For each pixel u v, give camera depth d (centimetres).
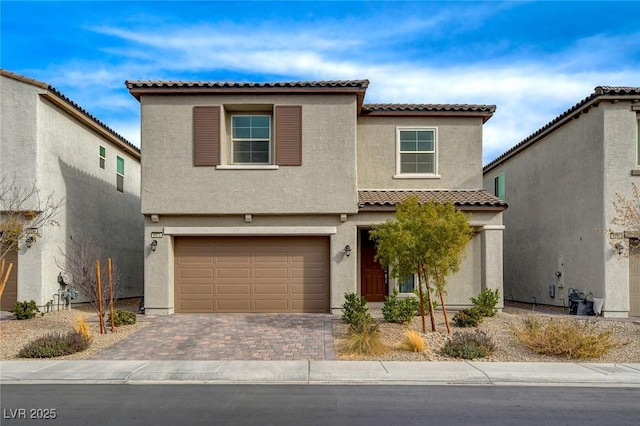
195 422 661
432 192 1691
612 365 992
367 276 1694
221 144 1520
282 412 705
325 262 1555
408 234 1205
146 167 1512
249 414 695
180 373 910
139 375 903
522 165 2141
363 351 1060
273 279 1553
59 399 769
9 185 1527
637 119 1541
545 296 1908
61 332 1253
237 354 1059
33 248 1562
